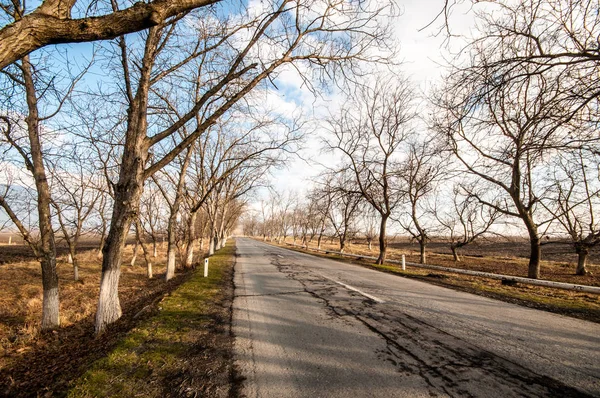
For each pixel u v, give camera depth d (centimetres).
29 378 415
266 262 1778
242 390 307
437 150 1282
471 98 511
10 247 3341
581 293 872
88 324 726
